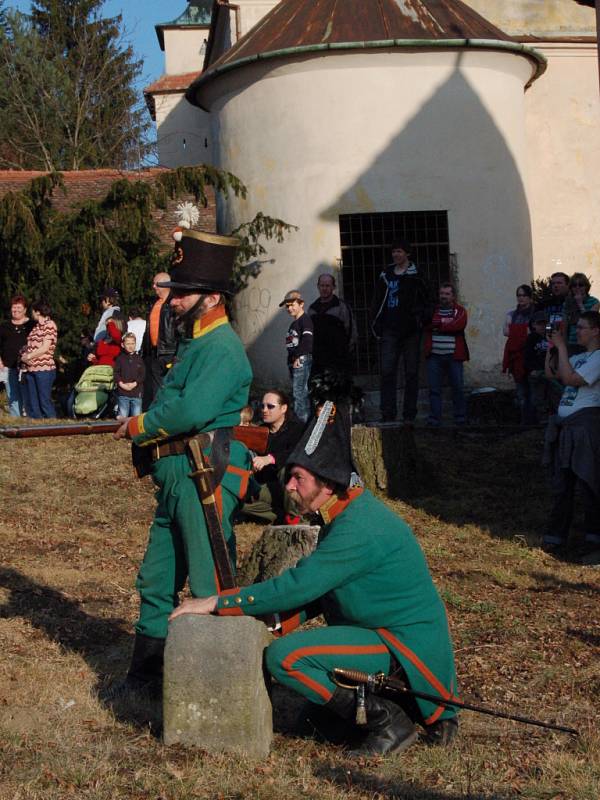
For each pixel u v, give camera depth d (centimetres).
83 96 4044
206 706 456
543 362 1259
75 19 4112
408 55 1545
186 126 3203
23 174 2091
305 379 1191
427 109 1554
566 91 1830
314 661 456
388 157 1547
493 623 673
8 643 603
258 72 1578
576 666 594
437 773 440
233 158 1638
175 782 425
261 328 1591
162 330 951
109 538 880
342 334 1252
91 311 1677
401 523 468
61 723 490
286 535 700
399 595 460
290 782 429
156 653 518
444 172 1560
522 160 1639
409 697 473
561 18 1864
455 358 1316
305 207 1557
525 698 546
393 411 1297
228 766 441
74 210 1719
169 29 3234
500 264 1584
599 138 1841
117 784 426
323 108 1548
